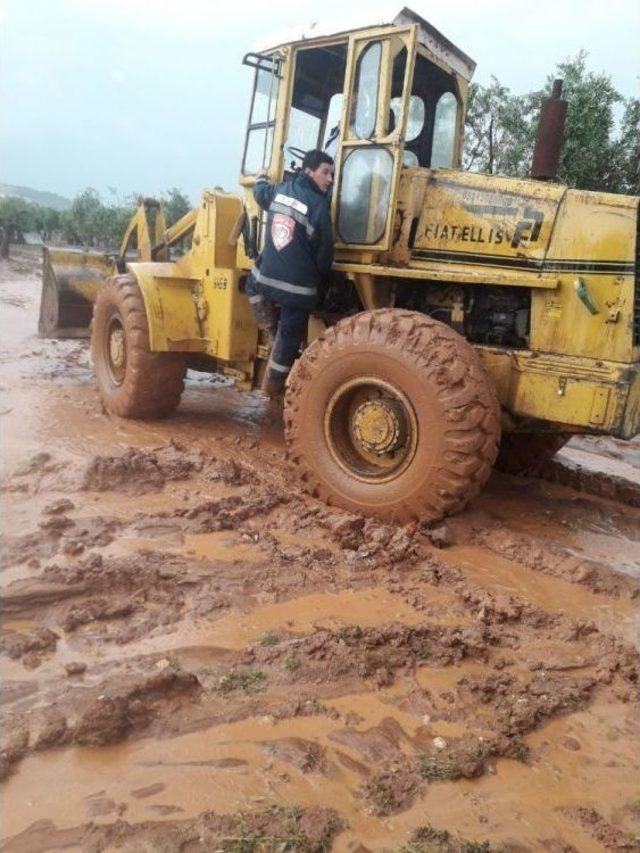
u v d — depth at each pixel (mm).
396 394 4500
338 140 5227
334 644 3143
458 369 4293
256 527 4379
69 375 8156
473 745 2652
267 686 2883
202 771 2422
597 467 6586
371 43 5027
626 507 5508
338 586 3750
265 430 6727
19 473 4848
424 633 3334
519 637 3459
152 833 2154
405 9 4895
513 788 2502
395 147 4887
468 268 4863
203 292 6352
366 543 4281
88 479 4738
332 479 4840
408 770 2514
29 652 2967
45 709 2598
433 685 3016
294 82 5645
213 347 6273
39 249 28812
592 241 4340
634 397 4258
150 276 6273
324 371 4805
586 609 3791
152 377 6406
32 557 3686
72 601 3352
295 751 2543
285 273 5184
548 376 4430
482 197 4801
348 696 2883
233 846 2129
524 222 4613
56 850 2084
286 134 5680
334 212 5273
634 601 3902
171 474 5043
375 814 2318
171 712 2684
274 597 3564
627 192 9242
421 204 5066
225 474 5109
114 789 2320
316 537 4328
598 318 4340
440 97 5918
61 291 8852
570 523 5012
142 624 3227
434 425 4340
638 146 9211
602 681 3141
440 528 4512
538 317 4566
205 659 3012
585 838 2305
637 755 2715
